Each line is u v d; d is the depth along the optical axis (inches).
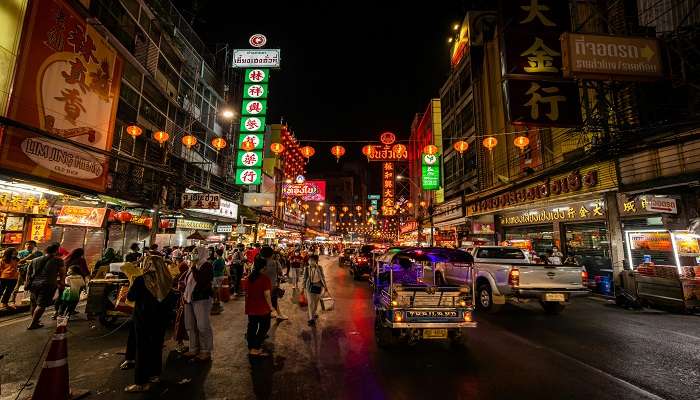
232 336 283.6
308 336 285.9
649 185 424.8
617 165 466.0
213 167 1028.5
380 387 180.9
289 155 2206.0
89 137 470.6
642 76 372.5
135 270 273.6
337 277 818.8
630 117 459.2
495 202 792.9
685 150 387.5
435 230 1336.1
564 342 268.1
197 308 222.8
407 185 2288.4
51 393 149.5
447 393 173.2
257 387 180.4
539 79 437.1
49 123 407.5
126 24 607.2
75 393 166.4
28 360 214.7
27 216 457.1
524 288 350.3
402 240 2149.4
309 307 333.4
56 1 418.0
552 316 371.6
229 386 181.5
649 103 450.6
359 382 187.6
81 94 456.1
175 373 199.9
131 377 192.1
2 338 261.3
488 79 976.3
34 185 403.9
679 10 445.1
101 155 491.8
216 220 900.0
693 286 382.0
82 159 456.8
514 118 430.9
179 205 728.3
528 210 743.7
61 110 424.8
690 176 381.4
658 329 311.7
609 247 498.6
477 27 1087.0
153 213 620.1
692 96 415.5
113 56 516.7
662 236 453.1
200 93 952.9
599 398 167.3
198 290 224.4
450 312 242.1
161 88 726.5
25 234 453.4
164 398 166.6
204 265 230.2
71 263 357.1
